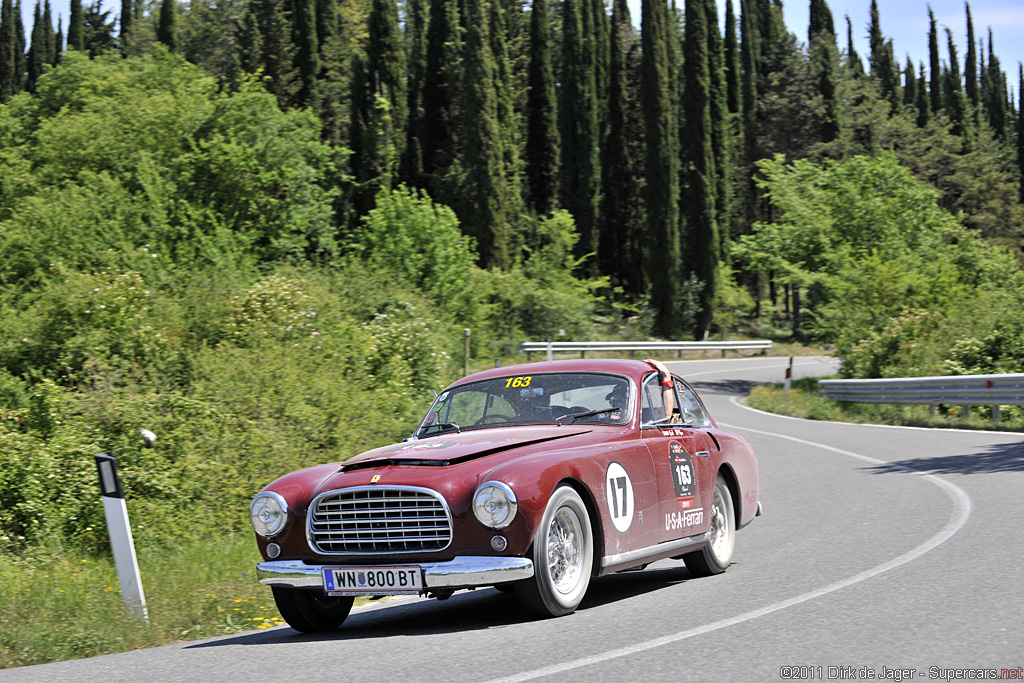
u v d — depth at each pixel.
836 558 7.88
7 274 24.81
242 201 29.88
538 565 5.68
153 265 22.80
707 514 7.57
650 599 6.63
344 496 6.00
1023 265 56.72
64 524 10.91
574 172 61.53
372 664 4.94
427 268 35.28
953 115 92.81
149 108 31.69
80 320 18.66
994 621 5.36
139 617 6.75
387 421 15.26
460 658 4.95
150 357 16.80
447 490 5.78
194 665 5.26
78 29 76.75
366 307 22.95
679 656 4.79
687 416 7.89
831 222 38.25
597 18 67.88
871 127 72.25
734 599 6.39
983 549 7.71
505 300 47.56
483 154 50.41
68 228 25.19
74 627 6.50
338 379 15.94
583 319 49.50
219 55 63.78
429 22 62.16
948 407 23.27
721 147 64.00
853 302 33.84
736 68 75.62
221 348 16.34
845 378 31.06
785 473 14.45
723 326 66.69
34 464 11.30
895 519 9.77
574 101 61.69
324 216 32.81
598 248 64.19
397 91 59.75
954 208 72.69
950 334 27.92
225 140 30.72
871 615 5.63
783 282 39.69
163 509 10.84
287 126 32.69
